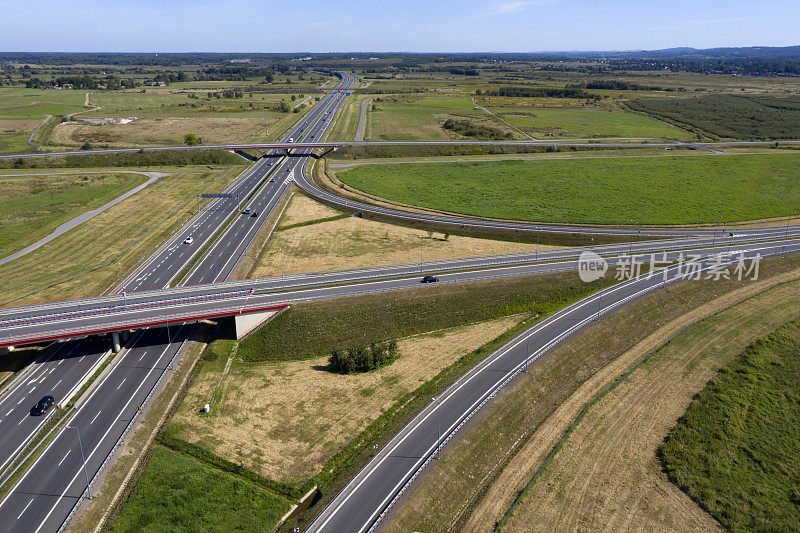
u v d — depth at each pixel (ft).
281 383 313.53
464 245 503.20
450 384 303.27
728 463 251.19
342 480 237.25
